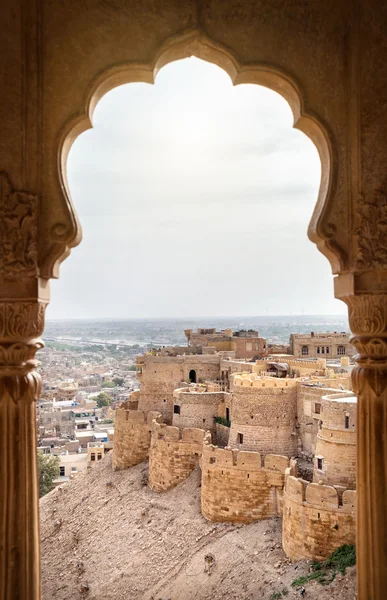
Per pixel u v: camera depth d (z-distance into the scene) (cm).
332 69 831
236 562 2450
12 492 747
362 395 795
